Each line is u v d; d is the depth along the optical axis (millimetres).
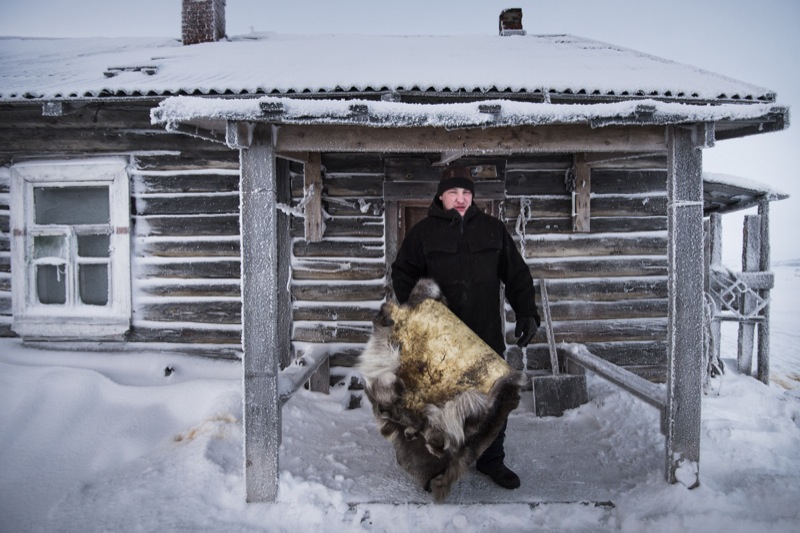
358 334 4840
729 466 3244
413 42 5742
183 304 4945
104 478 3191
